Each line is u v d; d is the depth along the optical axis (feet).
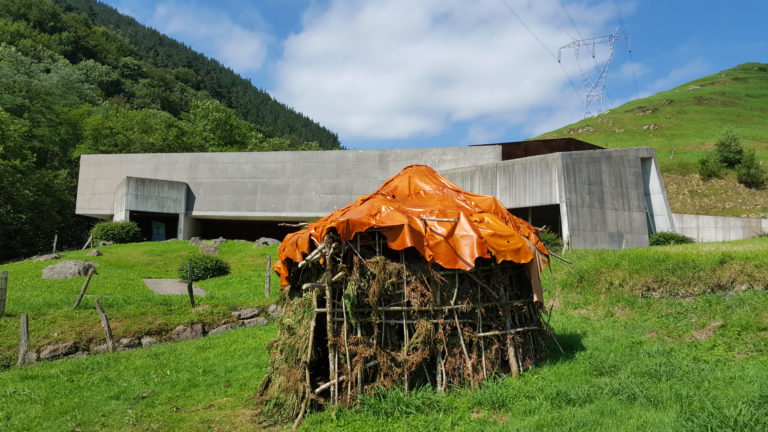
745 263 45.73
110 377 36.50
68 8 496.64
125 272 86.28
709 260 48.08
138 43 522.47
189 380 34.65
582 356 31.81
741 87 358.23
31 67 191.21
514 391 24.84
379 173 131.64
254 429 24.58
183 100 359.87
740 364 27.84
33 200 135.64
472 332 27.48
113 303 57.11
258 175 139.03
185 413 27.89
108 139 181.16
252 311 58.70
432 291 26.84
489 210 31.68
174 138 192.44
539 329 31.96
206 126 225.76
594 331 40.42
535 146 122.62
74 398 31.94
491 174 106.63
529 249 30.55
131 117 191.62
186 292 72.59
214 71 577.43
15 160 133.39
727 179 168.66
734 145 177.78
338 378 25.34
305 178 136.15
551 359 31.86
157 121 200.95
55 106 180.14
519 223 33.50
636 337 37.42
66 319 50.47
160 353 43.73
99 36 371.56
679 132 253.85
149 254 103.91
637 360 30.09
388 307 26.09
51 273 76.48
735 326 35.76
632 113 311.47
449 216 27.71
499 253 27.84
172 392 32.12
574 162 95.25
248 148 230.89
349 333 26.09
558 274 59.26
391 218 26.17
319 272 28.66
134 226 123.75
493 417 22.48
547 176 96.73
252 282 79.20
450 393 25.54
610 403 22.12
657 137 248.93
